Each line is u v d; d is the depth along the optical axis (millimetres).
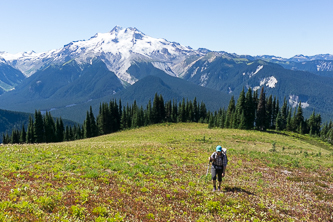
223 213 9203
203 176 14844
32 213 7113
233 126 85188
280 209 10312
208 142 39188
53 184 10102
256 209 10023
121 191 10289
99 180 11617
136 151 22844
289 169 19312
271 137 57719
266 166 20203
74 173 12531
